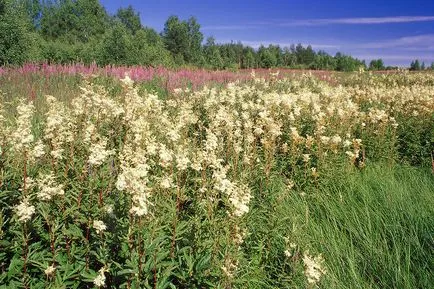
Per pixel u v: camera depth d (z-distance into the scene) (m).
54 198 3.74
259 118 7.91
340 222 5.58
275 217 4.79
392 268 4.43
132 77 14.66
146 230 3.38
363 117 9.41
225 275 3.46
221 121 7.25
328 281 4.18
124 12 88.00
